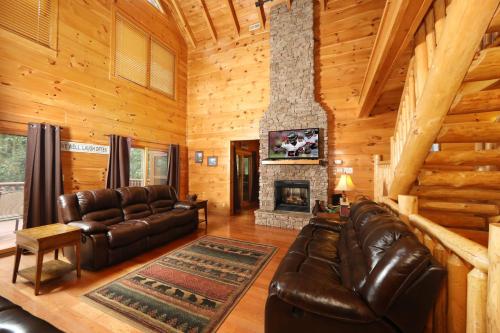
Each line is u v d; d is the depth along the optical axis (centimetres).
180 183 633
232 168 612
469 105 170
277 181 520
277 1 520
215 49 621
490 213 250
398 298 119
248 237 409
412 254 119
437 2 163
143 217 385
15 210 369
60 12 373
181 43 639
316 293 132
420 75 186
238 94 591
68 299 213
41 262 220
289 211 507
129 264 292
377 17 454
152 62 550
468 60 144
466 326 111
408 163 226
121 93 475
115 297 217
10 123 318
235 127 595
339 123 481
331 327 130
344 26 479
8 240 348
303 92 498
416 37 193
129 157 479
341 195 454
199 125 644
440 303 133
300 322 135
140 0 516
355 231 232
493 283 89
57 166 356
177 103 625
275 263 296
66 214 297
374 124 455
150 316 190
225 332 174
